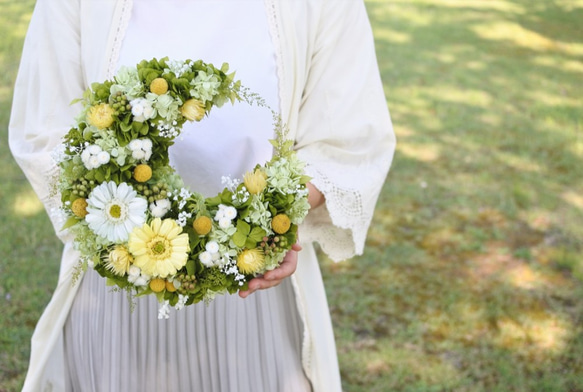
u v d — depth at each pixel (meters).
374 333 3.39
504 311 3.55
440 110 5.96
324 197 1.85
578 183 4.86
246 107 1.75
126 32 1.75
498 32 8.04
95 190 1.40
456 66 6.98
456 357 3.25
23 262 3.79
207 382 1.86
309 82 1.87
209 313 1.81
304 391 1.96
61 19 1.77
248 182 1.48
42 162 1.78
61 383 1.95
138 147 1.42
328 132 1.86
